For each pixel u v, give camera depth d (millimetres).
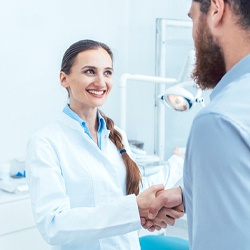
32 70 2242
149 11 2754
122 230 981
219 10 594
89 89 1237
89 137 1262
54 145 1196
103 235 982
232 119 522
